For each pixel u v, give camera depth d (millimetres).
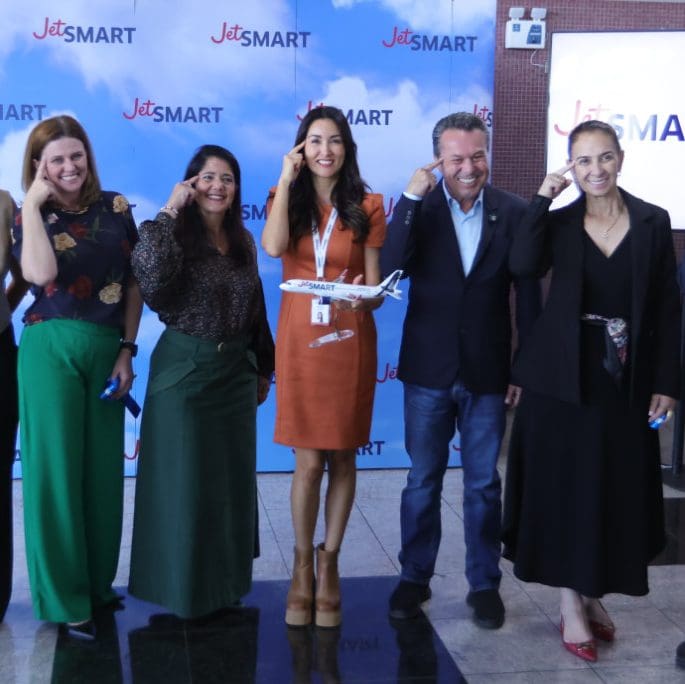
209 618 3137
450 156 2902
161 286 2859
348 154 2889
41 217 2797
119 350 3041
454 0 4613
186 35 4508
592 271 2752
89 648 2924
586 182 2703
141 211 4602
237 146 4613
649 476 2828
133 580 3115
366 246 2961
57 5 4414
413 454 3164
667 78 4941
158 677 2754
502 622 3096
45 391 2881
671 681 2756
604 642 3000
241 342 3078
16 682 2717
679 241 5562
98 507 3094
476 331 3016
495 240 2986
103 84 4492
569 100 4961
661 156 5023
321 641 2982
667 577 3537
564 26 5023
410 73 4645
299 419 2926
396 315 4820
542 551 2889
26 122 4465
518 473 2959
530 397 2873
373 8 4582
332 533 3070
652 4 5039
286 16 4547
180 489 2979
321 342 2887
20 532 3902
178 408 2961
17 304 3143
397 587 3246
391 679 2754
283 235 2867
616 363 2721
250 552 3211
